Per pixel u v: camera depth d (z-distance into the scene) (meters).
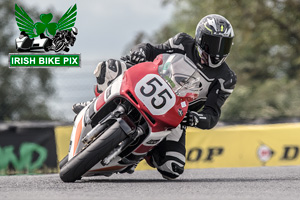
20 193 13.64
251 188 15.31
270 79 71.38
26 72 57.47
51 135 30.28
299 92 63.59
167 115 15.72
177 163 19.09
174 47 18.73
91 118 16.58
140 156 17.12
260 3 68.19
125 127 15.29
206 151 30.81
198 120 17.39
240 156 31.02
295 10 68.50
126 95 15.55
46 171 30.08
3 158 30.25
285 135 31.25
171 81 17.39
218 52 17.91
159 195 13.29
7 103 54.66
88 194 13.35
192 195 13.36
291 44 70.94
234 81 18.81
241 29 69.19
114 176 22.14
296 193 14.05
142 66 16.16
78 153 16.17
